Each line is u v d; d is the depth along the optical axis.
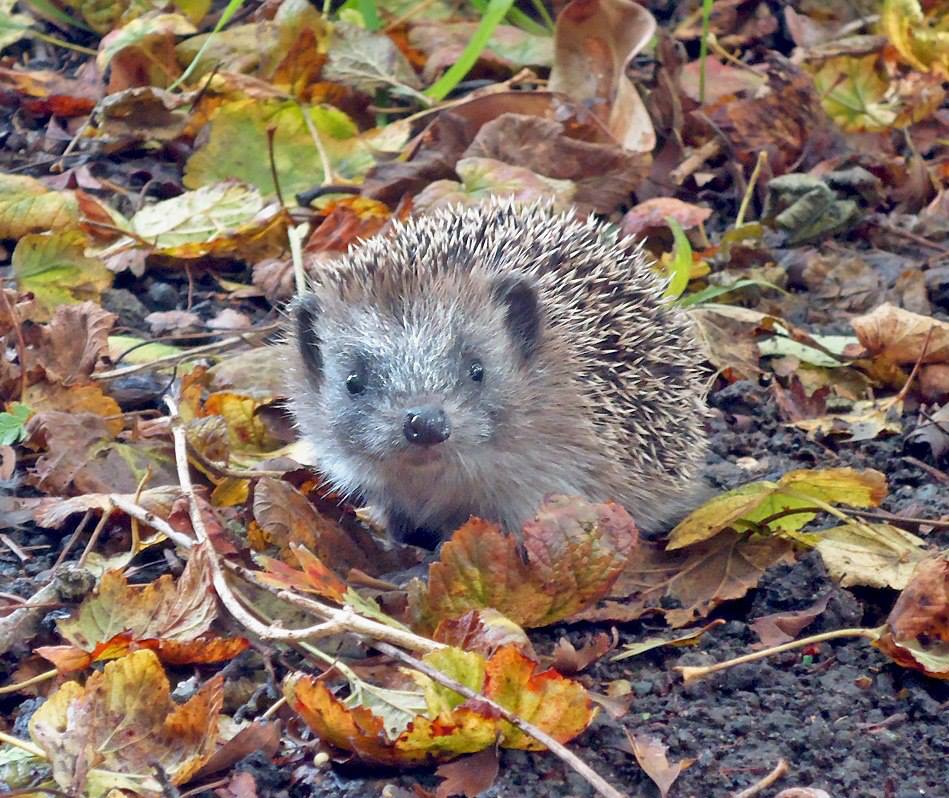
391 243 7.46
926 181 11.29
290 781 4.87
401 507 7.21
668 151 11.18
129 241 9.24
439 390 6.39
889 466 7.68
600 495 6.99
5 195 9.05
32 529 6.63
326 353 6.76
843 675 5.59
